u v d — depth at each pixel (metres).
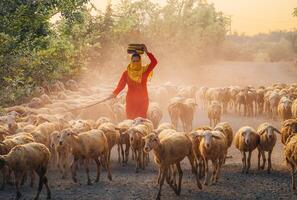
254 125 23.31
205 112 29.11
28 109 19.39
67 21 27.42
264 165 14.27
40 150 11.38
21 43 22.77
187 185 12.64
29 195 11.67
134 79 16.59
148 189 12.22
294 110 20.66
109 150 14.08
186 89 32.50
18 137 12.96
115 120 20.95
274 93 25.39
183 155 11.82
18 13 21.95
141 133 14.09
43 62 28.34
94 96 24.95
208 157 12.59
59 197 11.51
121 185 12.61
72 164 12.79
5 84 23.31
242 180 13.08
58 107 19.59
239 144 14.05
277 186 12.42
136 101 16.72
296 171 13.77
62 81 35.00
